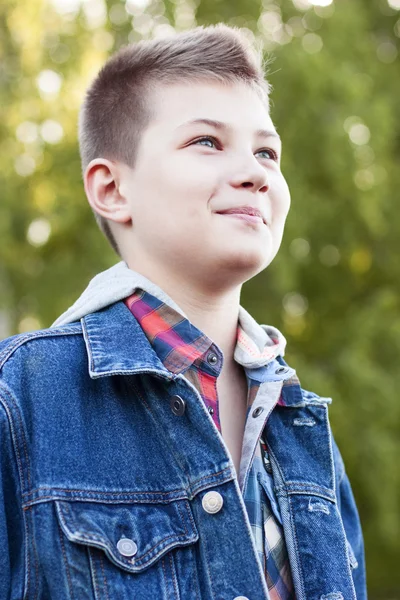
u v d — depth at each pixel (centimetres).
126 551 145
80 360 161
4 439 148
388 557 885
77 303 180
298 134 864
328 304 950
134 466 152
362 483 878
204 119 168
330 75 868
